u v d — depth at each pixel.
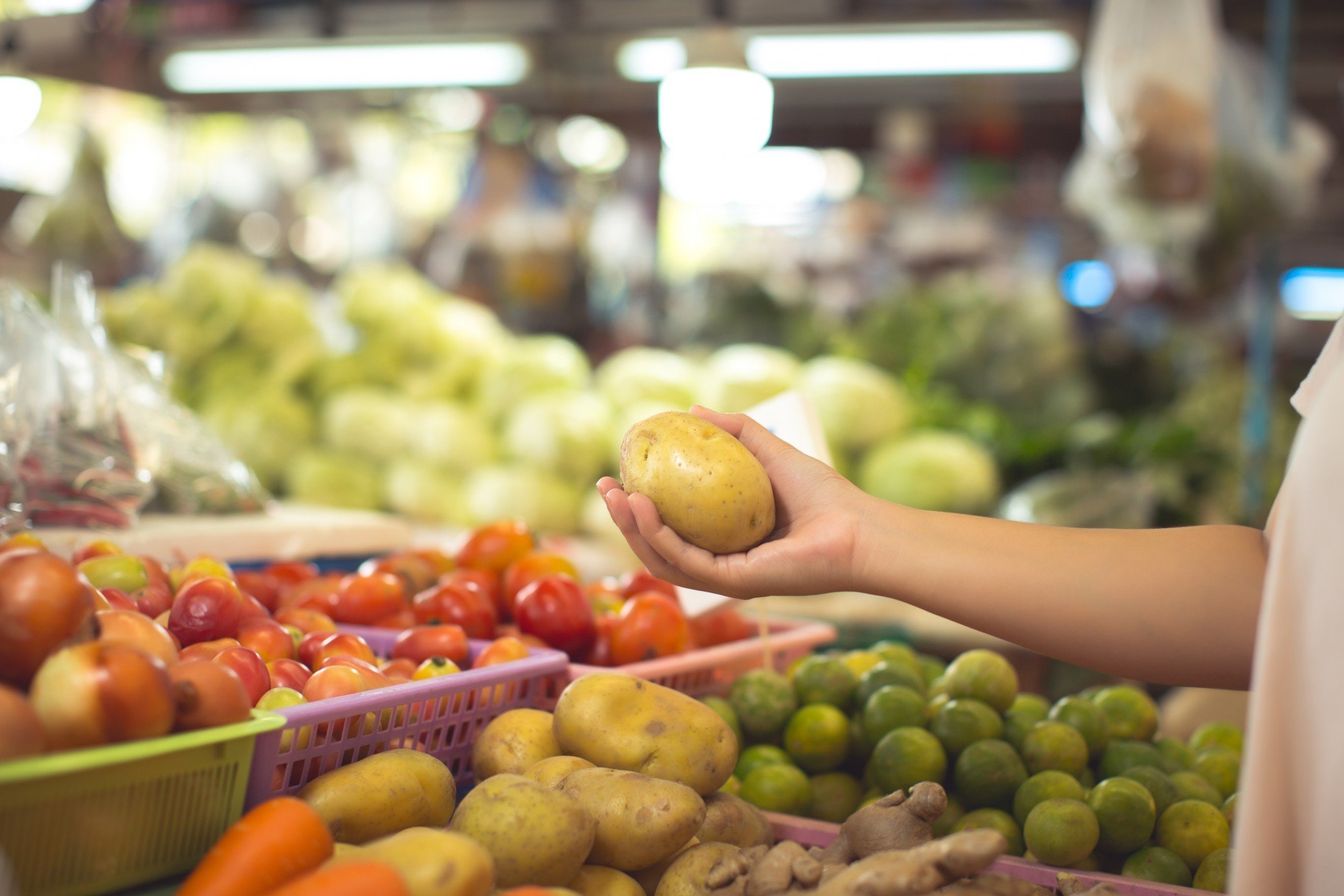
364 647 1.47
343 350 4.25
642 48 4.01
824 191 6.96
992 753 1.45
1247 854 0.91
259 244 5.05
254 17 3.76
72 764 0.88
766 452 1.36
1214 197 3.39
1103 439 3.93
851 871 0.99
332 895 0.87
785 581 1.27
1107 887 1.14
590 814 1.14
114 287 4.87
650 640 1.71
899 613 2.91
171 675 0.98
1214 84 3.14
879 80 4.60
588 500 3.82
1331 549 0.91
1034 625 1.22
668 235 7.04
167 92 4.39
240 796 1.04
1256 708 0.93
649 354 4.12
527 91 4.71
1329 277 7.38
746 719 1.64
